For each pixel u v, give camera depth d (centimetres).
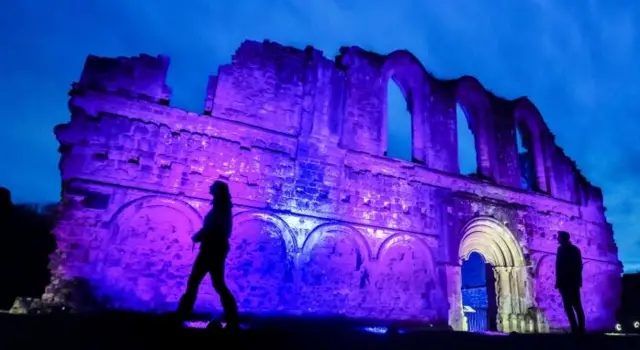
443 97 1697
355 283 1273
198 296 1057
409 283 1362
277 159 1270
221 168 1186
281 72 1378
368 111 1505
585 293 1798
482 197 1623
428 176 1527
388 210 1406
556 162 1934
